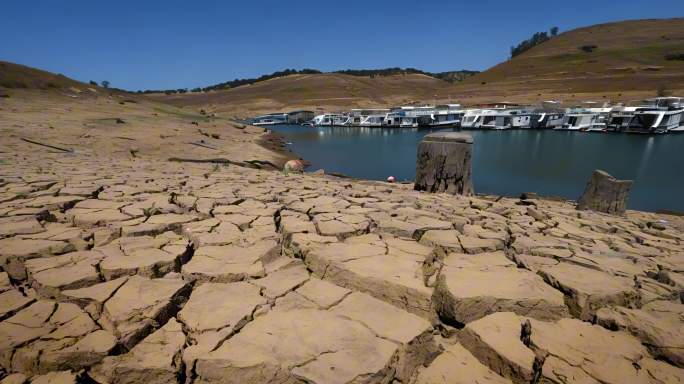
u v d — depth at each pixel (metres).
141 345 2.18
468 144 7.59
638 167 22.41
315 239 3.86
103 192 5.97
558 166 23.11
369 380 1.90
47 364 2.01
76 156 13.00
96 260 3.18
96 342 2.15
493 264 3.29
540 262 3.37
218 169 11.14
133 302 2.54
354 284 2.97
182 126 31.09
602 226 5.25
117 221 4.37
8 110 25.50
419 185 8.06
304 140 41.00
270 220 4.62
